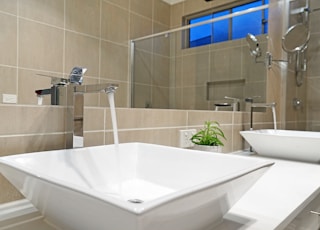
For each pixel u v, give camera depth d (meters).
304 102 2.22
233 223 0.57
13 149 0.74
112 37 1.21
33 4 0.92
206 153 0.78
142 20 1.36
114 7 1.22
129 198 0.74
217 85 1.71
